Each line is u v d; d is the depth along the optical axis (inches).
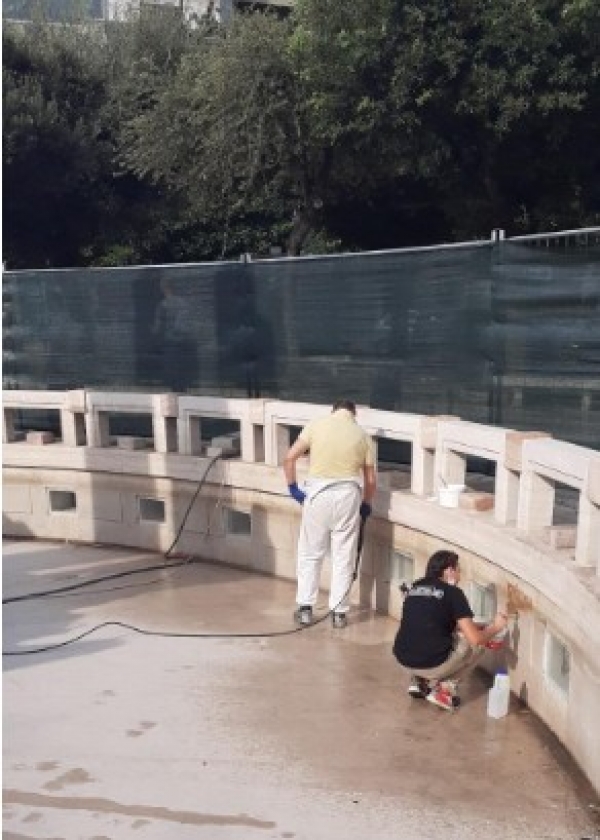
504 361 225.8
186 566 310.3
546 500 187.6
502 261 225.3
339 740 172.9
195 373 324.2
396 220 796.6
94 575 300.7
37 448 343.6
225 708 188.9
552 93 525.0
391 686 200.7
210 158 623.8
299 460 284.7
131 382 341.7
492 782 155.1
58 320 356.2
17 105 647.1
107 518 338.3
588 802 148.0
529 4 490.9
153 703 191.8
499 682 181.8
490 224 647.8
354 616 253.3
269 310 299.0
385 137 565.9
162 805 147.9
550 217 633.0
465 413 240.1
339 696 195.2
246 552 302.7
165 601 269.3
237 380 312.2
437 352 247.6
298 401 292.8
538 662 179.5
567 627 161.6
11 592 281.1
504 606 195.6
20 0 729.0
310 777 157.8
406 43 514.0
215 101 587.2
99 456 334.0
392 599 251.6
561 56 528.1
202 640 233.1
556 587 166.4
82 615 256.5
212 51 624.7
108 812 145.7
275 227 919.0
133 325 338.0
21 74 677.9
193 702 192.2
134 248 883.4
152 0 794.8
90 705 190.7
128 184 773.9
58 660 219.0
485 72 505.7
